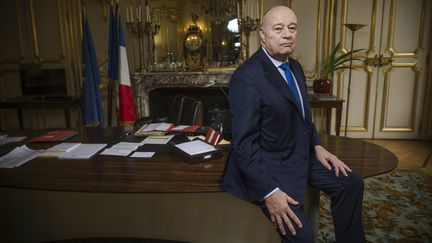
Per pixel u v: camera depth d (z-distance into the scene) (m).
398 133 4.20
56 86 4.15
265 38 1.22
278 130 1.19
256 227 1.53
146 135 1.99
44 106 3.94
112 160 1.56
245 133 1.14
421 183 2.75
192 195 1.54
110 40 3.50
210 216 1.56
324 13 4.00
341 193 1.22
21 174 1.39
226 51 4.02
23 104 3.92
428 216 2.18
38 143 1.89
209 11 3.94
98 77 3.56
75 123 4.36
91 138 1.98
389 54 4.02
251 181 1.12
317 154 1.39
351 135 4.27
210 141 1.70
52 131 2.20
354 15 3.97
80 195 1.61
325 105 3.74
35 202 1.65
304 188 1.19
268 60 1.22
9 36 4.19
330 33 4.04
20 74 4.07
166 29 4.01
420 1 3.87
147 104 4.09
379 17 3.95
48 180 1.31
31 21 4.14
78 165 1.50
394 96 4.12
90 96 3.50
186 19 3.98
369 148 1.67
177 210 1.57
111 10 3.46
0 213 1.67
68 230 1.67
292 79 1.30
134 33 4.00
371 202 2.39
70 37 4.16
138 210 1.60
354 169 1.36
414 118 4.15
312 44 4.08
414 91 4.09
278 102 1.16
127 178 1.32
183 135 1.97
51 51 4.21
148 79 3.99
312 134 1.44
